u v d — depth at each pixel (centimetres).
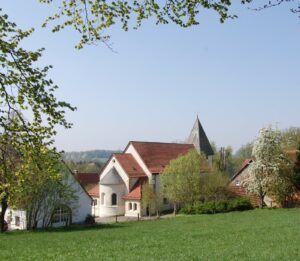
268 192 5384
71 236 3319
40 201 4194
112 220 5500
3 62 959
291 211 4853
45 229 4141
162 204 6088
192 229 3484
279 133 5378
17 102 1003
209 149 7688
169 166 5603
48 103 993
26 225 4328
